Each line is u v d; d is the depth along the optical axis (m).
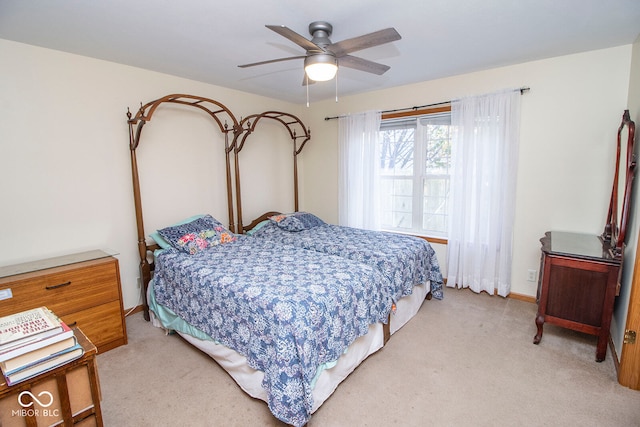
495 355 2.29
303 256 2.64
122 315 2.48
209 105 3.53
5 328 1.16
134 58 2.68
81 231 2.68
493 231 3.21
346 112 4.24
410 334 2.60
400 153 3.93
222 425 1.70
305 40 1.76
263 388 1.76
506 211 3.12
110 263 2.39
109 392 1.96
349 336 1.94
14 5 1.76
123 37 2.23
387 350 2.38
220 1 1.75
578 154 2.81
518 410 1.77
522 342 2.46
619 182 2.48
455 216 3.45
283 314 1.65
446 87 3.40
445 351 2.35
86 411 1.28
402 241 3.14
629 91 2.52
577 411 1.76
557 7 1.88
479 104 3.17
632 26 2.16
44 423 1.17
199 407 1.83
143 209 3.07
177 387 2.00
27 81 2.34
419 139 3.74
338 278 2.09
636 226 2.04
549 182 2.97
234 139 3.47
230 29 2.11
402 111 3.73
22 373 1.09
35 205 2.43
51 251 2.53
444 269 3.70
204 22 2.01
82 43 2.33
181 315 2.41
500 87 3.09
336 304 1.86
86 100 2.63
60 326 1.20
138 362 2.27
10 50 2.26
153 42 2.33
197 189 3.50
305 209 4.89
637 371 1.89
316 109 4.57
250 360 1.80
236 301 1.89
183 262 2.51
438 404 1.83
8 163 2.30
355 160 4.11
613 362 2.19
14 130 2.31
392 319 2.57
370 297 2.17
